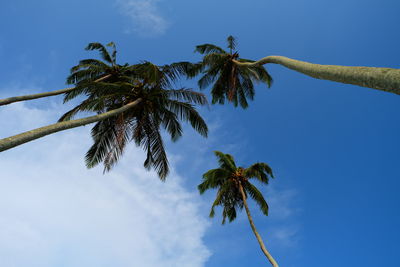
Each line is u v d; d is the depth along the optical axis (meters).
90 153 13.66
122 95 13.66
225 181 20.62
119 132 12.80
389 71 3.27
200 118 14.30
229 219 21.12
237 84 20.69
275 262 15.61
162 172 14.07
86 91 12.42
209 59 17.61
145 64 12.35
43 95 12.42
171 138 15.00
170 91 13.65
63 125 8.47
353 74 3.94
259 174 20.53
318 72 5.05
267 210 19.23
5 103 10.52
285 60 7.50
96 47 17.97
